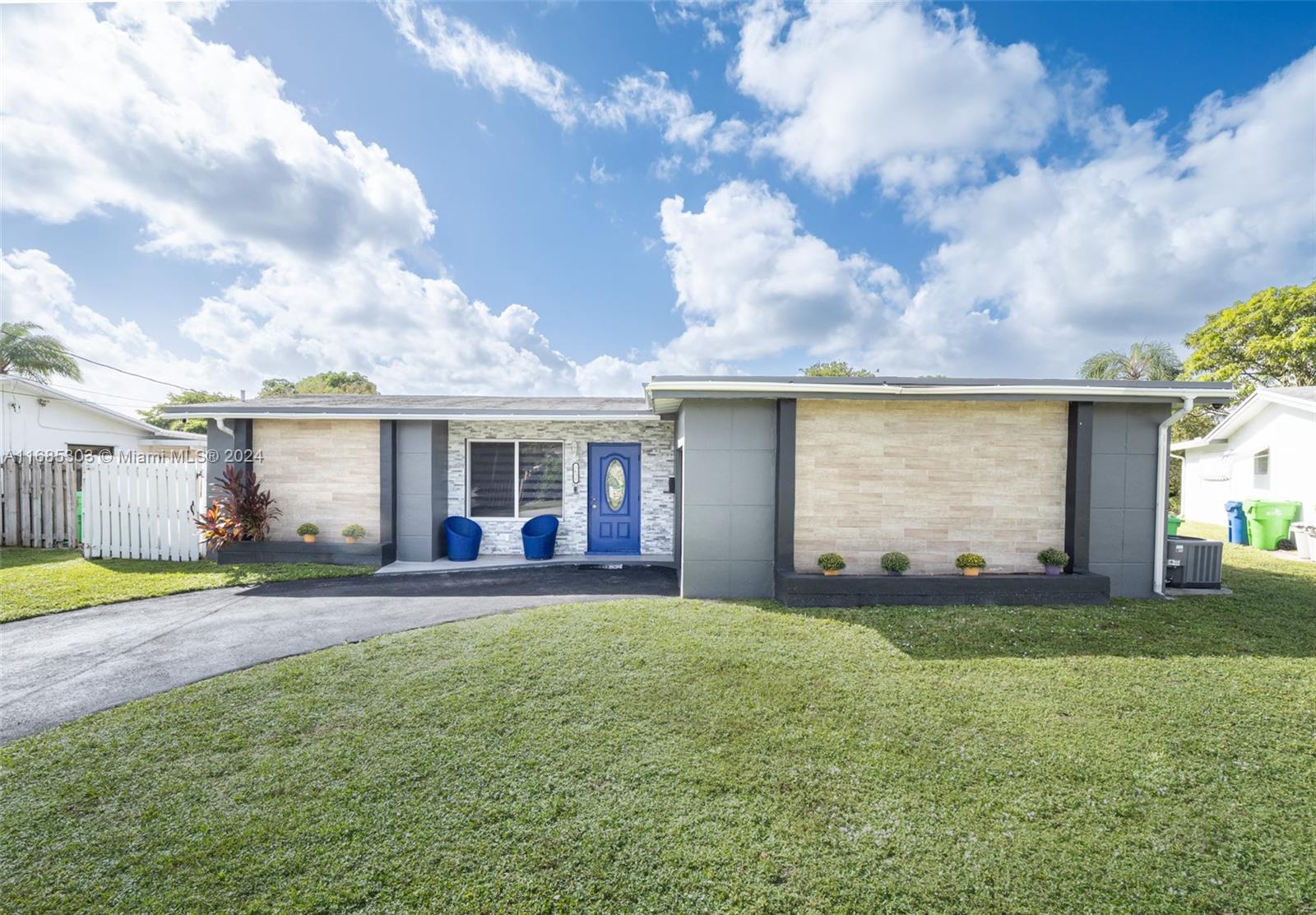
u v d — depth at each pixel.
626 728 3.63
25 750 3.32
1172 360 25.09
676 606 6.57
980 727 3.68
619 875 2.38
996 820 2.76
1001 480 7.10
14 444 14.06
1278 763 3.29
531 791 2.95
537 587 7.80
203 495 9.49
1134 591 7.14
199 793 2.90
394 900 2.22
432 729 3.60
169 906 2.18
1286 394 13.20
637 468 10.76
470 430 10.65
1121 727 3.71
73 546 10.69
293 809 2.78
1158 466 7.11
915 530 7.13
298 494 9.64
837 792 2.97
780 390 6.73
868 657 4.91
